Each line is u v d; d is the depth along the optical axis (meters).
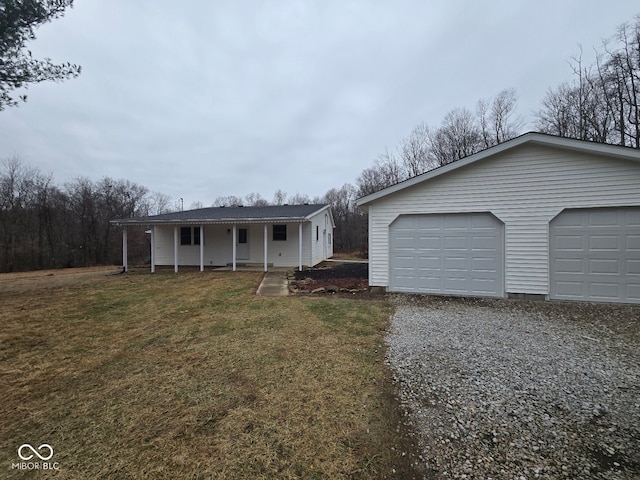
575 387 2.97
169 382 3.15
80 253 22.09
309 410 2.60
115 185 27.38
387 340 4.41
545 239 6.59
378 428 2.35
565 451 2.06
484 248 7.13
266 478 1.84
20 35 7.05
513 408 2.61
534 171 6.62
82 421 2.46
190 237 15.62
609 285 6.18
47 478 1.84
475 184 7.12
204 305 6.84
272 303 6.96
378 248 8.07
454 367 3.46
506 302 6.68
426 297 7.35
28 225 20.03
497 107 21.58
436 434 2.26
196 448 2.12
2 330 5.08
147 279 11.20
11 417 2.53
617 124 14.01
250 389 2.98
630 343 4.18
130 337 4.67
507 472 1.87
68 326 5.29
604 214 6.19
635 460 1.97
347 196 34.81
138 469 1.92
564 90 16.22
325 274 11.84
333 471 1.90
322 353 3.92
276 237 14.84
